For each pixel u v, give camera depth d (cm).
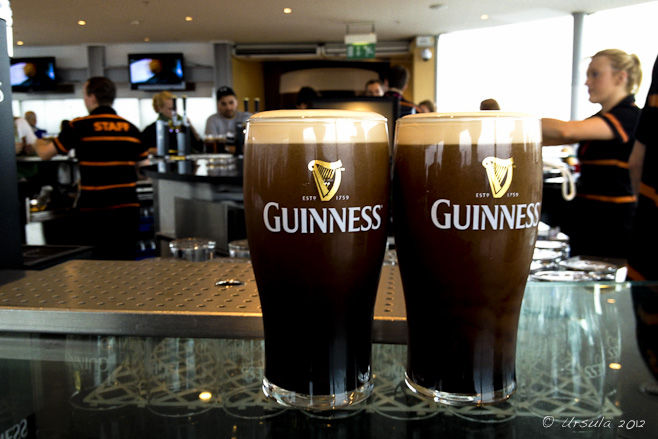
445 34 1169
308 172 41
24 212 371
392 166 48
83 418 47
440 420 46
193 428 46
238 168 334
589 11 951
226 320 60
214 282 76
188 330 61
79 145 343
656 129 149
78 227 409
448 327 46
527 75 1079
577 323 70
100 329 62
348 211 42
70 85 1248
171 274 81
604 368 57
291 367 46
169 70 1210
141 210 509
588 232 272
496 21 1036
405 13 969
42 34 1098
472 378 46
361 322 46
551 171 416
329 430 46
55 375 56
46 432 45
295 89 1342
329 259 42
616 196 260
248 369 57
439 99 1197
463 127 42
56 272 82
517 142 43
